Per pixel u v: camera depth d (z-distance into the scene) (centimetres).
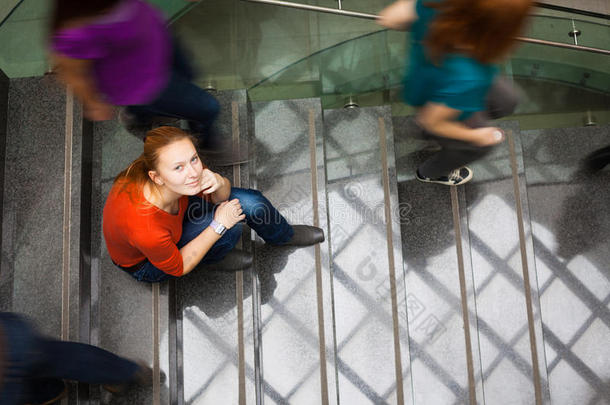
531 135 408
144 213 203
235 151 296
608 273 394
